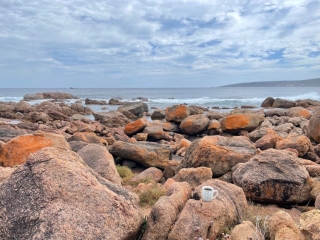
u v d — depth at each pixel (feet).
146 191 20.15
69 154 15.48
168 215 13.55
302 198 19.54
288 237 11.77
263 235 13.52
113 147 33.32
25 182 12.75
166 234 13.07
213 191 14.60
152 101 200.95
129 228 12.17
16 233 10.92
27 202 11.88
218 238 13.37
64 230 10.82
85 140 39.50
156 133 55.11
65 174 13.05
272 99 147.43
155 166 31.86
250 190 19.90
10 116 97.55
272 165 20.88
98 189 12.91
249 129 60.08
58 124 70.23
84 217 11.51
